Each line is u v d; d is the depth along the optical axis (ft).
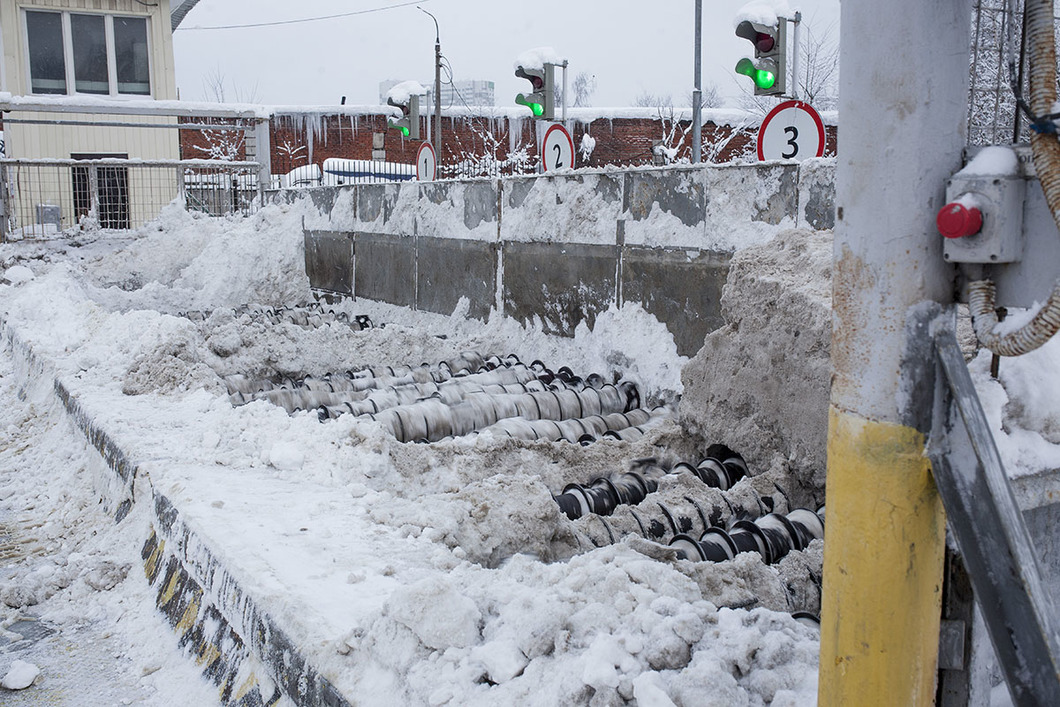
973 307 6.12
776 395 17.85
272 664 10.16
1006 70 7.15
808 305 17.01
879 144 6.16
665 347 25.21
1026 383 8.04
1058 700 5.67
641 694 7.60
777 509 16.85
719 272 23.24
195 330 28.78
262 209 49.16
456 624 8.88
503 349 31.55
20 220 51.65
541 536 13.55
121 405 20.36
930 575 6.49
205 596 12.35
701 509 15.93
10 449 22.94
